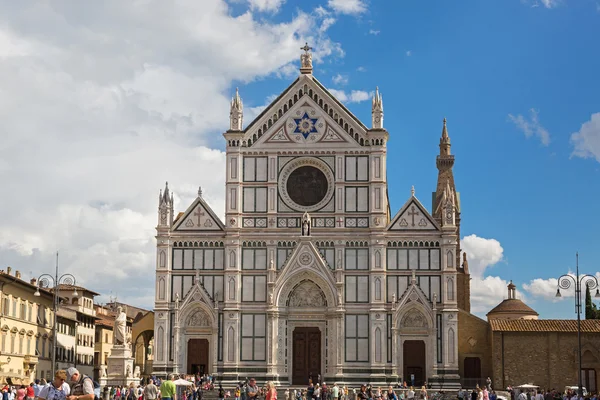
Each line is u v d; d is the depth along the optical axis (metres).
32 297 119.06
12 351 109.44
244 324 113.38
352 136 115.38
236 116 116.62
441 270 112.62
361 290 113.00
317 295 114.38
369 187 114.50
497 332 109.62
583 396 92.75
